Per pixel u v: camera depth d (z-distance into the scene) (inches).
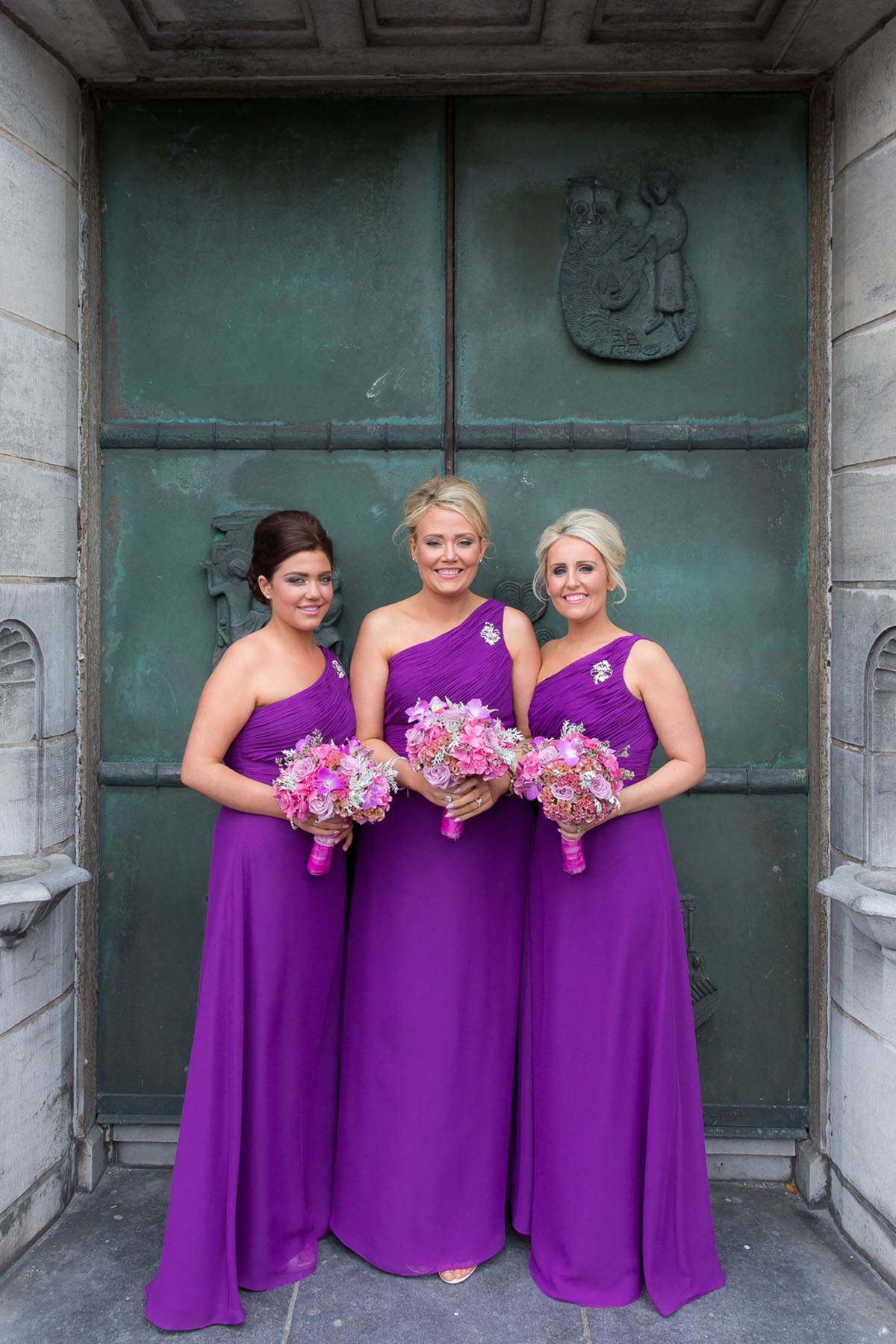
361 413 95.3
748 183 94.3
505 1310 74.6
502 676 79.9
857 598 87.1
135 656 95.9
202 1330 72.5
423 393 95.0
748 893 95.4
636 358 93.7
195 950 95.8
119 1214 88.6
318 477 95.4
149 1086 96.2
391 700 80.4
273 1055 75.6
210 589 94.7
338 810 69.1
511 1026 81.0
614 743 76.7
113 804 95.9
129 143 95.0
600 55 89.3
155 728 95.9
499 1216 80.4
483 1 81.9
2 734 82.8
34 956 84.0
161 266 95.0
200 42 86.7
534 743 73.7
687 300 93.6
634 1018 75.3
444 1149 77.2
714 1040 95.6
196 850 95.8
